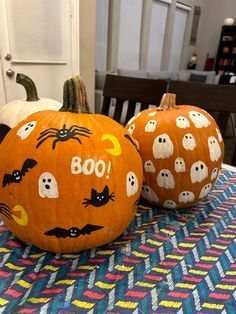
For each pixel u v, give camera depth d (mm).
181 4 5484
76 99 453
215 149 541
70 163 384
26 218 406
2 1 1750
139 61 4992
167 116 544
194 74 5371
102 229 424
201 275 404
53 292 371
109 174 400
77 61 2357
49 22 2076
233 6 6051
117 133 441
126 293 368
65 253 453
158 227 531
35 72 2113
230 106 886
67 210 390
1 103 1965
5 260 432
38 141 397
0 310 342
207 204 625
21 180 392
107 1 3891
